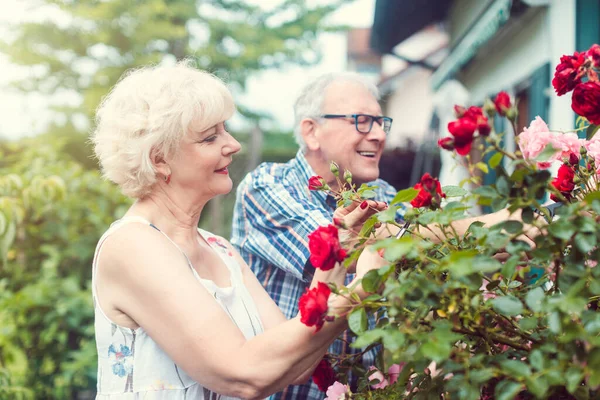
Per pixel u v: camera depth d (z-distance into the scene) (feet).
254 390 4.57
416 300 3.54
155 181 5.19
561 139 4.13
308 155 7.44
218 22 37.63
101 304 5.04
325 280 4.71
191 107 4.99
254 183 7.03
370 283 3.76
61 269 14.42
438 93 32.40
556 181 4.19
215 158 5.18
